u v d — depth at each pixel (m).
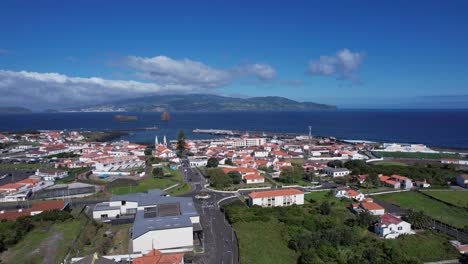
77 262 81.25
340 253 91.44
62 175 196.50
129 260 87.38
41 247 94.69
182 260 85.06
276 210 129.50
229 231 109.94
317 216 124.38
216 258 90.25
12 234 99.06
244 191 163.62
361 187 171.62
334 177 191.75
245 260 87.94
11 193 151.50
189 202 124.25
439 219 123.69
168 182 179.25
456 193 158.25
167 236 96.56
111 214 122.62
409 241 102.25
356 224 115.88
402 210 134.75
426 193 158.62
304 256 87.25
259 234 105.81
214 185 170.75
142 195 134.25
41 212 120.88
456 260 91.31
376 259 88.25
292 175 180.88
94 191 161.50
